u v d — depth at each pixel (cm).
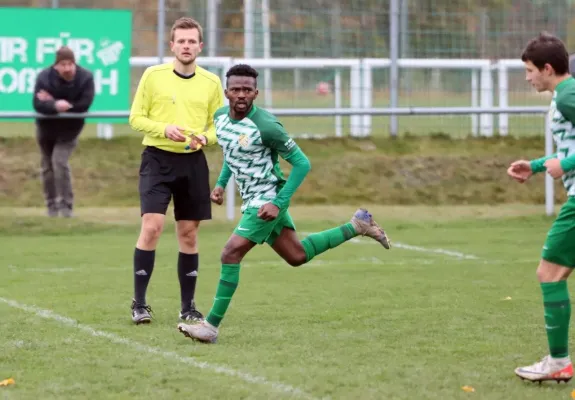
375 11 4191
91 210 3506
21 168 3869
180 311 1802
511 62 4281
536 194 3912
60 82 3148
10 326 1655
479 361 1397
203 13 4025
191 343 1522
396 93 4178
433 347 1492
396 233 3106
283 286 2117
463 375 1309
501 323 1691
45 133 3225
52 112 3127
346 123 4266
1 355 1430
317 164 4000
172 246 2808
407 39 4216
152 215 1709
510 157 4128
